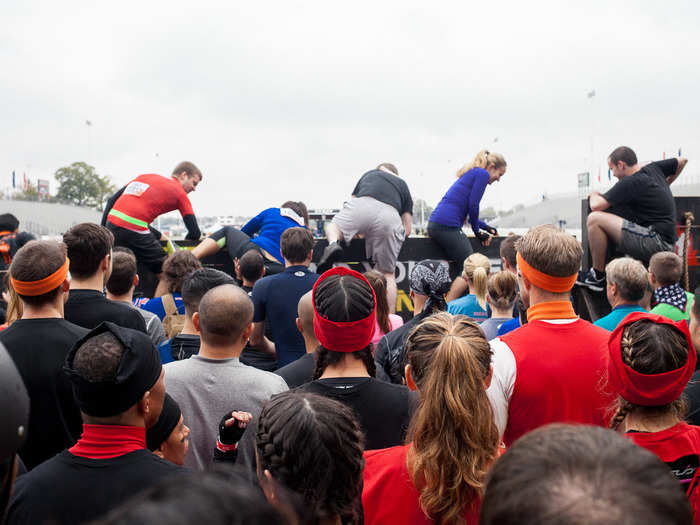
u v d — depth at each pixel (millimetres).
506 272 3660
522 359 2096
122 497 1510
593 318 6047
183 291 3178
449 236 6719
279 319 4035
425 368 1762
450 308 4309
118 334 1675
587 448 697
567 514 608
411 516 1539
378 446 2027
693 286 6691
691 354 1722
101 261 3016
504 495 697
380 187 6492
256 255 4828
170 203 6281
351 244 6684
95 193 59469
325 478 1239
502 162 6758
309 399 1353
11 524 1514
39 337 2299
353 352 2121
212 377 2443
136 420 1668
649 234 5688
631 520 597
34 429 2256
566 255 2152
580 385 2059
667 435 1713
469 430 1514
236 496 561
